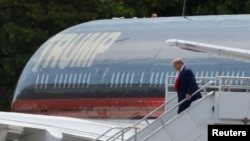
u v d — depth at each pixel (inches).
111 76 4254.4
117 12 5821.9
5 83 5920.3
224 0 5807.1
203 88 3048.7
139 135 3117.6
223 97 2977.4
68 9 5767.7
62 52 4507.9
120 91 4210.1
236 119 2974.9
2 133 3262.8
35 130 3267.7
